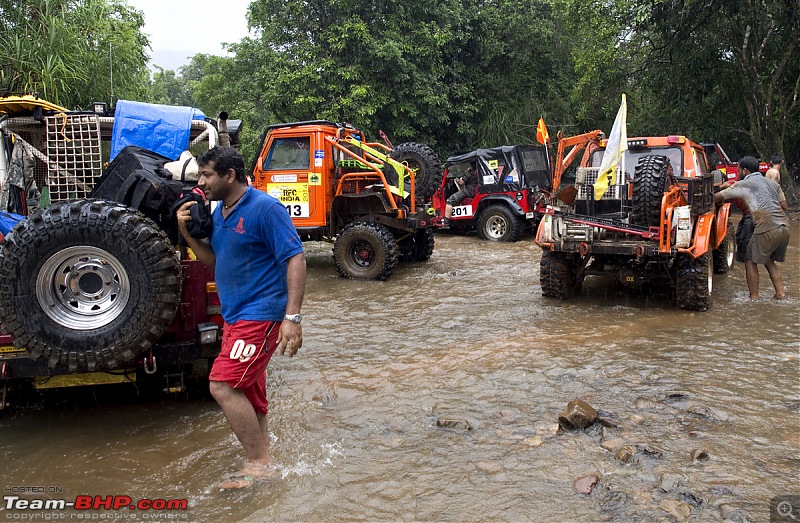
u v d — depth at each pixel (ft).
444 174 48.47
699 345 18.85
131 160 14.61
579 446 12.21
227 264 11.00
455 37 69.21
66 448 12.66
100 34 43.24
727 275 31.55
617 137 24.16
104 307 12.58
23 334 12.12
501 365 17.20
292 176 32.89
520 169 45.09
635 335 20.08
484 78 74.23
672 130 67.97
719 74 61.31
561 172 29.55
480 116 75.72
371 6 65.31
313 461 11.84
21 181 16.53
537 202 43.88
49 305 12.28
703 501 10.03
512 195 45.34
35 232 12.00
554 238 24.79
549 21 75.10
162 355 13.89
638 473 11.02
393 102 65.26
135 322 12.30
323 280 31.94
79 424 13.93
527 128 75.66
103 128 17.21
